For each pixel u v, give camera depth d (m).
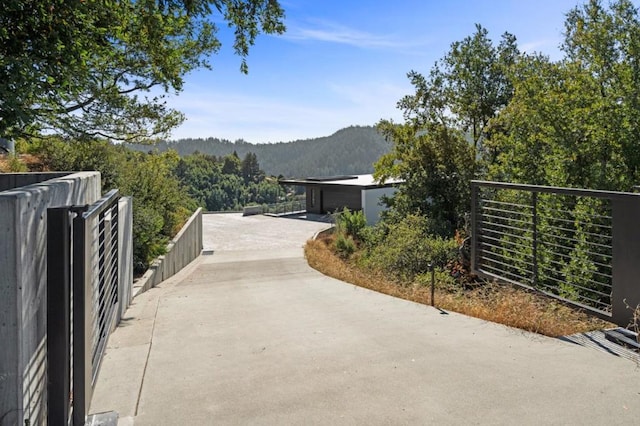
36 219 1.98
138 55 7.04
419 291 6.65
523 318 3.93
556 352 3.18
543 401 2.43
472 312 4.55
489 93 20.83
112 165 10.87
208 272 10.79
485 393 2.55
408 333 3.88
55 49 3.96
